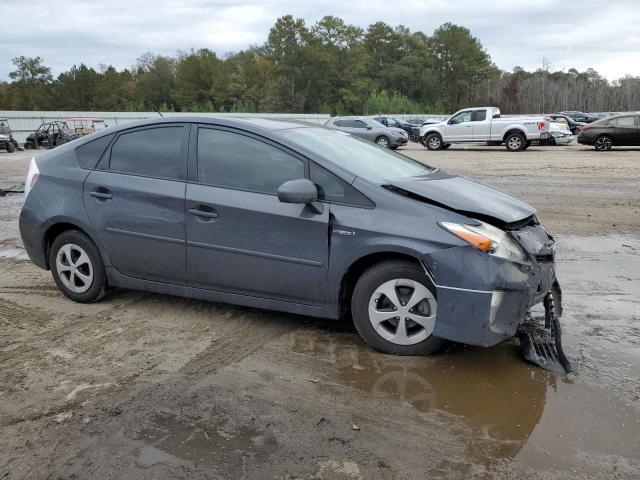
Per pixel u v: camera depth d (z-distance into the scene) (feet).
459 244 11.77
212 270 14.33
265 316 15.35
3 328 14.71
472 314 11.73
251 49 370.73
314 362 12.62
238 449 9.39
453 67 388.98
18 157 83.35
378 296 12.82
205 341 13.80
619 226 27.58
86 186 15.76
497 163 61.36
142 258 15.20
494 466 8.93
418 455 9.22
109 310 15.94
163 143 15.15
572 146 90.43
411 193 12.73
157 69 354.13
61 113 127.24
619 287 17.97
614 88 350.02
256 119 15.30
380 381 11.73
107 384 11.66
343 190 13.03
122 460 9.12
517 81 369.71
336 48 305.73
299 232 13.15
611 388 11.41
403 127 129.59
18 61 333.01
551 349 13.05
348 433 9.86
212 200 14.05
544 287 12.91
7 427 10.11
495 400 10.95
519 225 12.84
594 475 8.70
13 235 26.48
